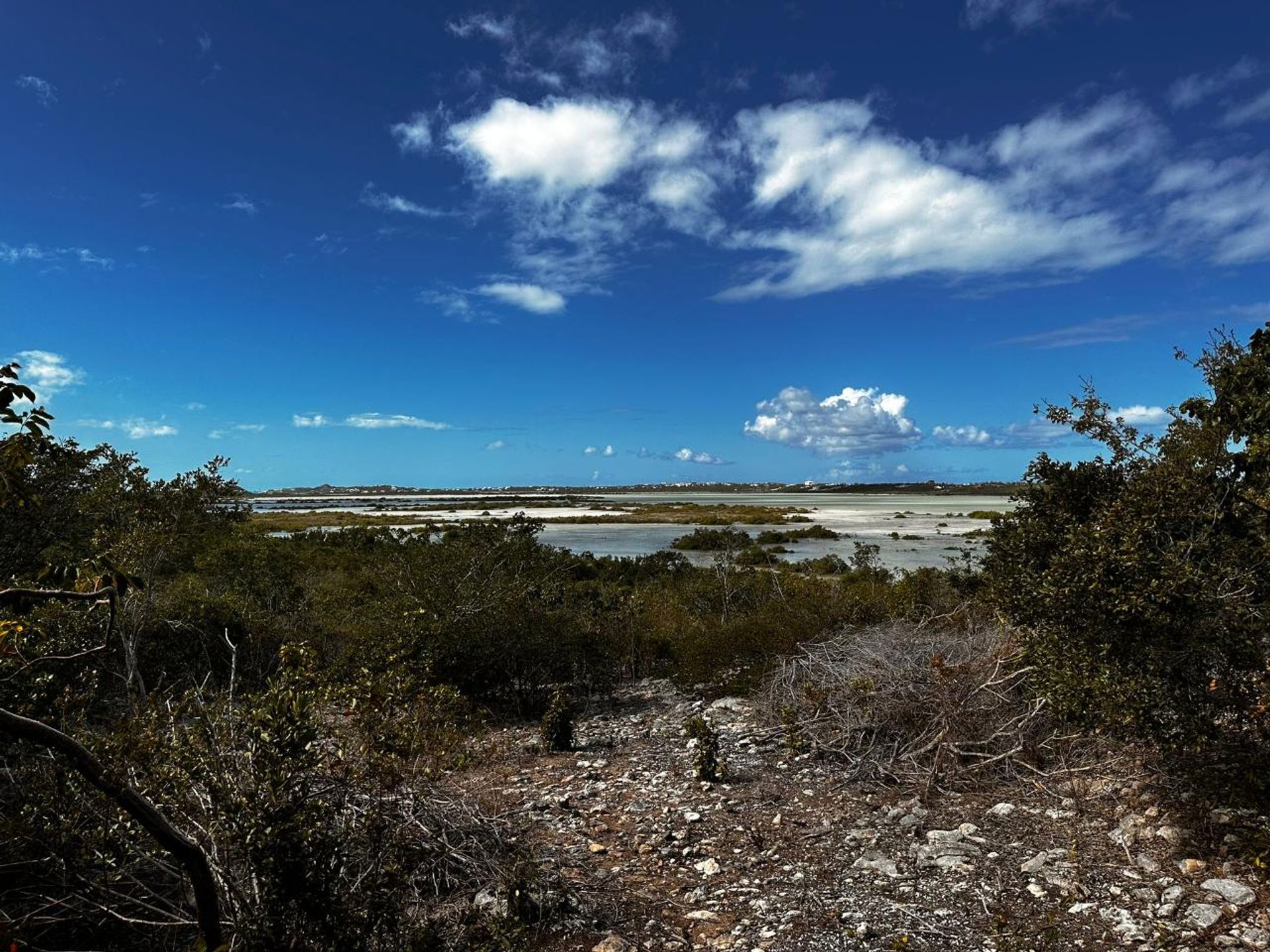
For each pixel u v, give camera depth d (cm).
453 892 471
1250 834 468
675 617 1491
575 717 1010
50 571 296
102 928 379
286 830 324
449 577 1063
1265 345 517
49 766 368
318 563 2178
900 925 434
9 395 277
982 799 609
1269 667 446
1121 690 461
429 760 443
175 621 909
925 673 745
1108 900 435
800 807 635
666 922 459
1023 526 651
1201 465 520
